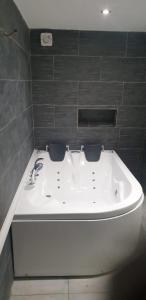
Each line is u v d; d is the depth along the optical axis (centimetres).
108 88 240
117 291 144
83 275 155
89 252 147
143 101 246
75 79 234
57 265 150
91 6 157
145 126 256
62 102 241
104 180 246
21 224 137
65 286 147
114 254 154
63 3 153
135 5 155
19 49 170
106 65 232
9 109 138
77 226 140
